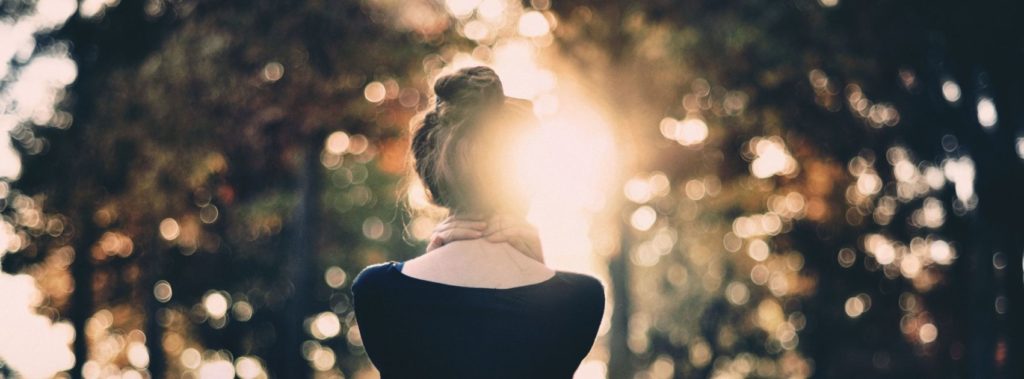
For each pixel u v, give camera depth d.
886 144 17.34
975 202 15.66
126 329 26.55
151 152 17.25
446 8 16.41
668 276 39.22
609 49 15.98
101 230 19.19
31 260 19.77
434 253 2.42
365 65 16.12
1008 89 14.61
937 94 15.82
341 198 29.39
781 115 16.17
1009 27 14.02
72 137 18.19
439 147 2.43
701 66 15.41
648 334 39.94
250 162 17.67
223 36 16.03
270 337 29.48
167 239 21.19
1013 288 15.21
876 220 19.20
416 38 16.34
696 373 37.47
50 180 18.45
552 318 2.37
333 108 16.36
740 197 19.44
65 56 18.62
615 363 32.50
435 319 2.36
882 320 20.52
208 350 29.77
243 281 26.42
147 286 22.11
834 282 20.11
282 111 16.22
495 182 2.41
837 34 14.98
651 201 28.84
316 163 21.66
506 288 2.37
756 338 32.75
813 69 15.26
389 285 2.39
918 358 20.66
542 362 2.36
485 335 2.34
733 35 14.87
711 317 36.25
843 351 21.30
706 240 29.19
